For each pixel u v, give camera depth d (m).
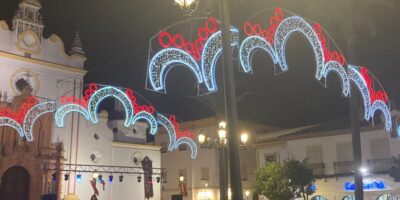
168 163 49.53
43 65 33.56
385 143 33.31
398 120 32.62
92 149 35.53
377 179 32.50
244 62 15.62
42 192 31.20
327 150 35.94
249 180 44.59
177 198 30.48
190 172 47.16
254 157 45.78
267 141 40.12
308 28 16.47
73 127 34.56
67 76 34.91
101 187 35.59
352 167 33.88
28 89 31.73
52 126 33.06
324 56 17.14
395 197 31.50
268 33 15.66
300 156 37.34
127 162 37.75
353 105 20.45
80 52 36.09
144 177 38.53
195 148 37.88
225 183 17.94
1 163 29.78
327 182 34.75
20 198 30.73
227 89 10.72
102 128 36.56
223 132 18.67
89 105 29.86
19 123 30.39
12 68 32.09
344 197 33.81
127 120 29.66
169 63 15.11
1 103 30.30
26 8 33.72
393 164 30.27
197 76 15.31
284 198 29.78
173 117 35.78
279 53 15.59
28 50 33.09
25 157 30.92
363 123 35.00
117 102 40.75
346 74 20.02
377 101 23.06
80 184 34.25
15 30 32.84
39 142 32.12
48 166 32.03
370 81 22.00
